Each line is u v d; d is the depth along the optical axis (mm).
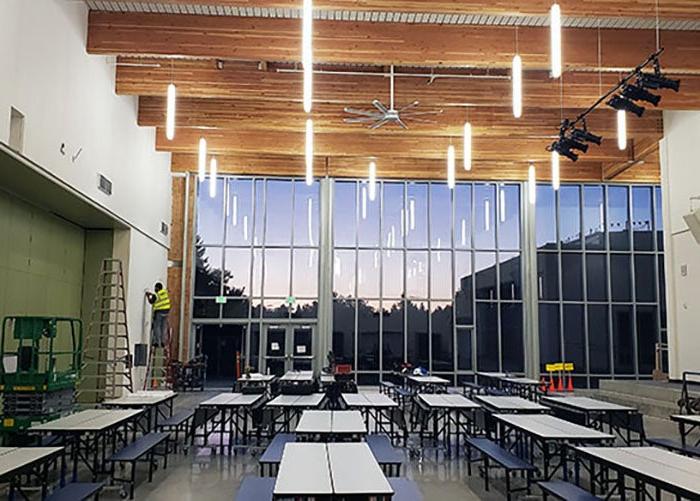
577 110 12469
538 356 15891
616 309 16297
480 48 8766
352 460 4176
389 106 10609
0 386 6758
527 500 5543
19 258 9156
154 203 13531
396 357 15945
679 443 6719
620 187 16500
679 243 12617
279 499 3602
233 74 10461
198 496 5590
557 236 16375
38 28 7355
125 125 11117
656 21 8406
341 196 16312
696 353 12055
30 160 7223
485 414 7211
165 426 7504
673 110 11633
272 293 15922
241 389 10133
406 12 7684
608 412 7211
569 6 7527
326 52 8672
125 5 8695
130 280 11828
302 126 11930
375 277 16141
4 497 5461
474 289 16234
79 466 6723
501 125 12266
